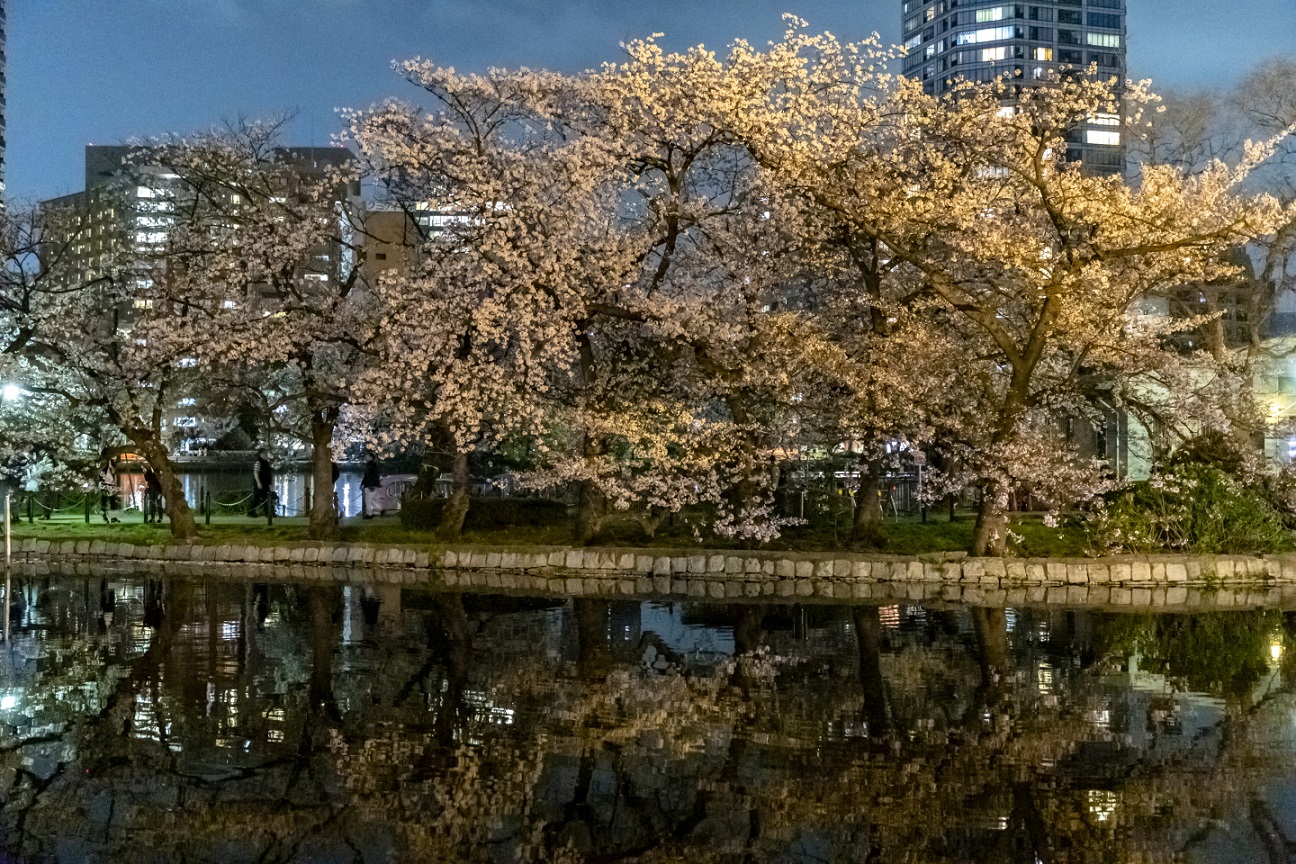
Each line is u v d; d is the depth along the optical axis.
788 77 19.42
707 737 9.10
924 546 20.78
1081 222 18.06
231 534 23.86
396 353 20.64
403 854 6.59
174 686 10.97
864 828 7.00
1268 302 25.36
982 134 20.20
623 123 19.98
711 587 19.28
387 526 24.59
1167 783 7.87
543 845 6.75
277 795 7.66
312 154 38.44
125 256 25.58
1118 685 11.13
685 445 20.11
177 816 7.25
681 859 6.47
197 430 31.00
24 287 23.89
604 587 19.22
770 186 19.64
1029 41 102.38
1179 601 17.48
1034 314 20.08
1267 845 6.65
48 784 7.85
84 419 26.48
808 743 8.95
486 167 20.42
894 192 18.41
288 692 10.73
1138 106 22.44
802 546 20.95
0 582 19.81
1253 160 17.47
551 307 19.78
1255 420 21.11
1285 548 20.23
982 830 6.96
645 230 20.89
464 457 22.61
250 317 22.05
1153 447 21.80
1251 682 11.27
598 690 10.88
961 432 19.20
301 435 24.80
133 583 19.67
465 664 12.17
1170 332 21.55
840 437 20.80
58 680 11.22
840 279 21.97
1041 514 23.77
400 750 8.72
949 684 11.15
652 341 21.48
